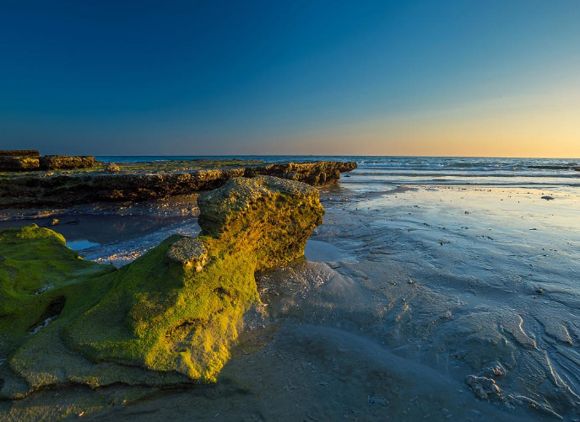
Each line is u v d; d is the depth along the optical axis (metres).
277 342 4.74
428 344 4.56
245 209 6.34
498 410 3.43
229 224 6.11
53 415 3.41
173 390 3.77
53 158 20.97
